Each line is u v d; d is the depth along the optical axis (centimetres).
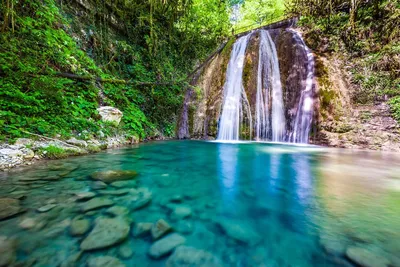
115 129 559
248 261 122
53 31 508
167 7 848
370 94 616
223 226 164
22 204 184
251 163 407
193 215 182
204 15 1052
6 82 367
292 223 170
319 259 124
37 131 371
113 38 754
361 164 396
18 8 450
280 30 983
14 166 294
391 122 556
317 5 890
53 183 245
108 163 365
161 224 161
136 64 793
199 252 128
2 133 325
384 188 260
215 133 846
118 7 774
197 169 358
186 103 927
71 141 414
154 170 342
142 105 762
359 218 179
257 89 835
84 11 674
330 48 771
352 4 739
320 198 229
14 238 131
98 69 614
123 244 131
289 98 762
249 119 812
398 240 143
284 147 614
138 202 203
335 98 657
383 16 679
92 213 172
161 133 794
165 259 119
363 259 121
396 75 593
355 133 593
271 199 226
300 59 789
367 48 686
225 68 965
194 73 1048
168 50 977
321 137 649
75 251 121
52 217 162
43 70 441
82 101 495
